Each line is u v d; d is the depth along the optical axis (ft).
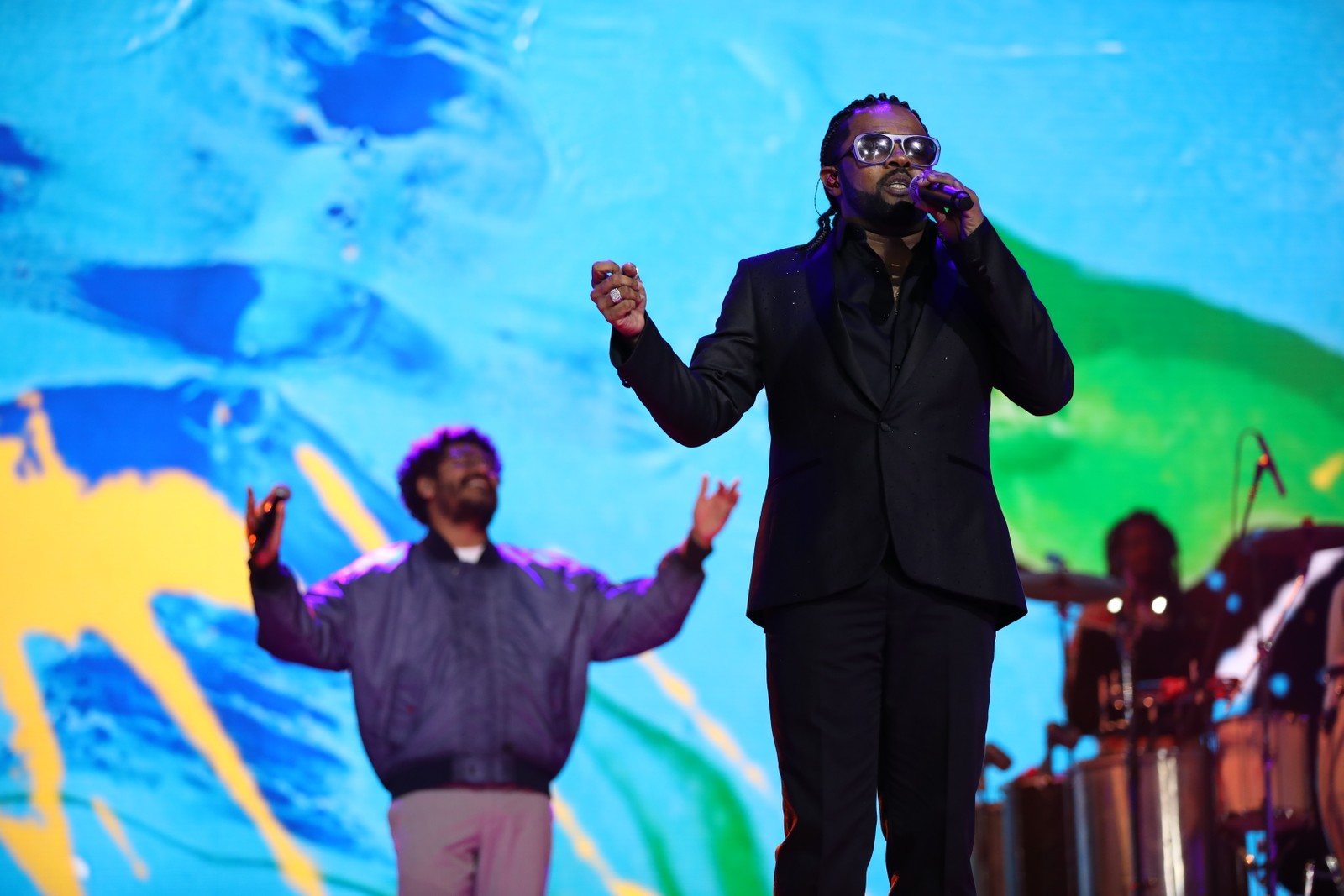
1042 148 29.60
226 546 27.89
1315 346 29.12
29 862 26.58
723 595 27.68
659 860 26.81
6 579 27.55
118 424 28.17
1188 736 24.32
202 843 26.78
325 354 28.50
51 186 28.73
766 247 28.96
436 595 20.79
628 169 29.17
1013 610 10.18
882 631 9.96
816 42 29.66
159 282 28.58
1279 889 24.07
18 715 27.12
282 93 29.09
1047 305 29.27
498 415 28.35
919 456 10.02
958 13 29.89
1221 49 29.86
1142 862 22.71
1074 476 28.89
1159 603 27.17
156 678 27.40
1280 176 29.55
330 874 26.76
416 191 28.96
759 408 28.40
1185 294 29.32
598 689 27.25
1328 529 25.79
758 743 27.27
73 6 29.19
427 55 29.32
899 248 10.78
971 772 9.86
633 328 9.65
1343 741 22.84
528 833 19.93
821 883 9.83
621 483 28.12
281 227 28.81
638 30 29.55
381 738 20.18
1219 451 28.94
